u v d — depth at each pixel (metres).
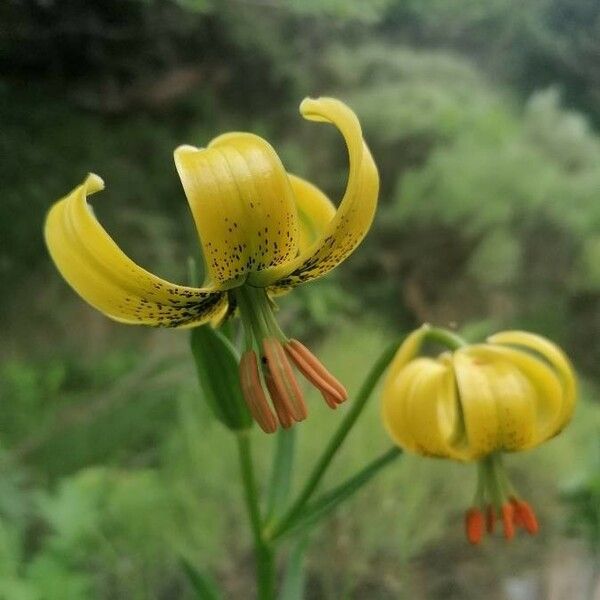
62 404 0.40
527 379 0.16
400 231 0.62
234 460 0.34
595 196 0.64
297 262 0.13
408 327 0.60
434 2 0.78
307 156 0.63
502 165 0.63
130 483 0.32
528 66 0.83
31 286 0.49
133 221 0.53
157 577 0.29
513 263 0.61
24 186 0.51
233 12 0.62
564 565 0.35
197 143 0.59
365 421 0.35
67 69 0.56
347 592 0.29
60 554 0.27
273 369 0.13
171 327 0.13
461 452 0.16
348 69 0.67
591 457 0.28
